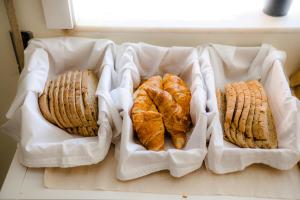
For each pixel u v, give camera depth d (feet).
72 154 1.75
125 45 2.23
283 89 2.03
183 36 2.34
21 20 2.24
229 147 1.87
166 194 1.73
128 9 2.46
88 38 2.30
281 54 2.27
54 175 1.78
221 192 1.74
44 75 2.06
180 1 2.56
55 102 1.90
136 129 1.86
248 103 1.97
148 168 1.77
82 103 1.90
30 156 1.74
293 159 1.78
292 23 2.33
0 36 2.30
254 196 1.74
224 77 2.38
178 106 1.93
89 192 1.72
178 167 1.72
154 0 2.56
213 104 1.90
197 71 2.08
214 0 2.55
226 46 2.31
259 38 2.35
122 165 1.73
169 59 2.31
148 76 2.36
